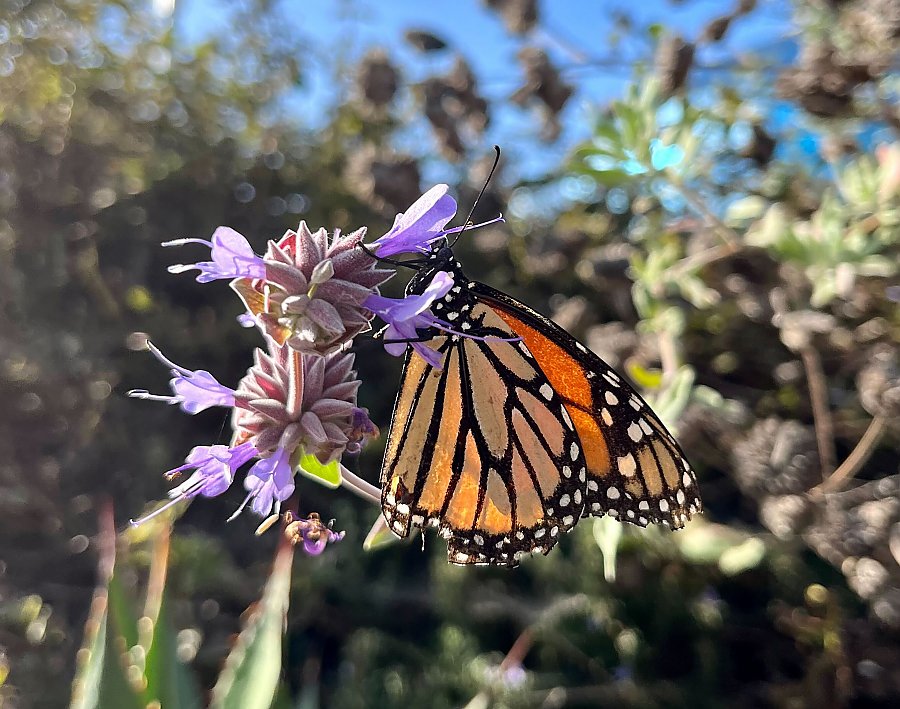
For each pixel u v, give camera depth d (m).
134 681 0.10
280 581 0.11
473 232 0.24
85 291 0.25
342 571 0.22
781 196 0.21
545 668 0.19
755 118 0.20
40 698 0.18
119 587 0.10
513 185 0.24
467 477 0.11
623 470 0.11
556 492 0.11
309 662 0.20
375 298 0.08
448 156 0.21
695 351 0.20
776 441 0.16
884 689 0.16
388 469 0.10
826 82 0.18
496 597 0.20
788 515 0.15
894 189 0.16
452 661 0.19
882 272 0.16
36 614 0.20
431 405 0.10
